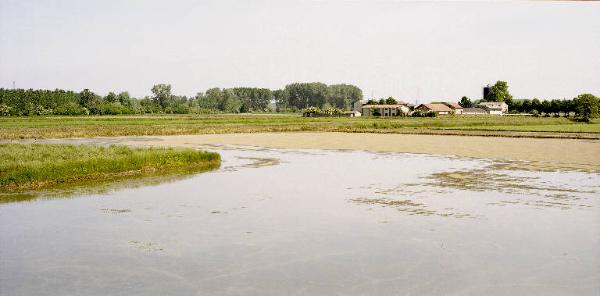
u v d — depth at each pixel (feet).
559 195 65.05
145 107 620.49
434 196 64.64
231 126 269.85
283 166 102.42
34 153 95.61
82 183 77.51
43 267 36.68
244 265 36.88
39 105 530.27
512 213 53.67
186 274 35.04
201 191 69.51
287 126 269.85
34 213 54.75
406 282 33.22
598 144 153.79
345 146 158.51
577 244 41.57
